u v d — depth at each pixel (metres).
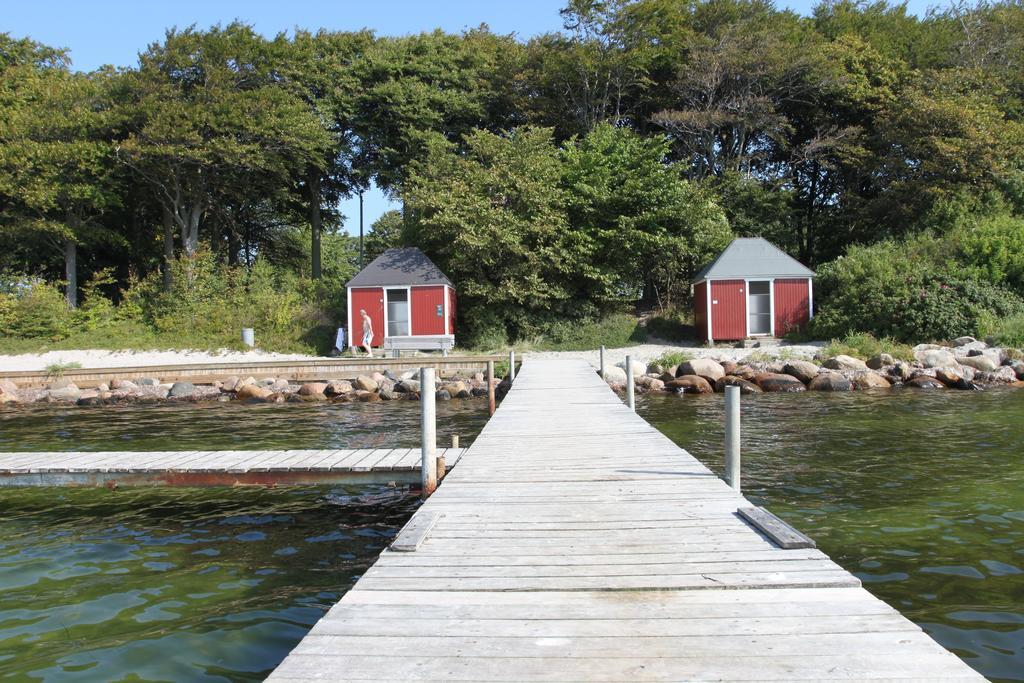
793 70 35.41
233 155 31.61
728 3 38.72
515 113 39.31
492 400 16.97
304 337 30.75
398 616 3.66
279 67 35.53
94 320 31.14
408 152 36.53
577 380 17.89
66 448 12.73
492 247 28.70
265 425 15.23
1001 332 21.98
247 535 7.46
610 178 30.91
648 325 31.36
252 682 4.27
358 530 7.64
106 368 22.44
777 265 27.67
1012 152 30.39
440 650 3.25
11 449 12.66
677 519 5.51
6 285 31.53
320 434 13.77
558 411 12.38
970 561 5.92
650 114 40.12
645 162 31.02
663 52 36.94
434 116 36.28
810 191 41.56
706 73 35.47
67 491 9.52
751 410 15.84
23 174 30.17
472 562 4.53
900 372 19.86
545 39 37.84
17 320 29.80
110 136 32.91
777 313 27.58
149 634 4.95
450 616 3.66
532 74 37.50
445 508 5.97
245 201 38.78
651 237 29.55
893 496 8.12
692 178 36.91
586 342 28.97
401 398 20.34
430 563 4.51
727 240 32.12
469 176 30.61
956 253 26.48
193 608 5.44
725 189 35.66
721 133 38.94
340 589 5.85
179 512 8.43
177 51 31.73
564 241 29.86
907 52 38.75
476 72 39.56
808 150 36.25
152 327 31.48
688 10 39.19
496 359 22.41
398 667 3.07
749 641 3.28
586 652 3.20
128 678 4.32
